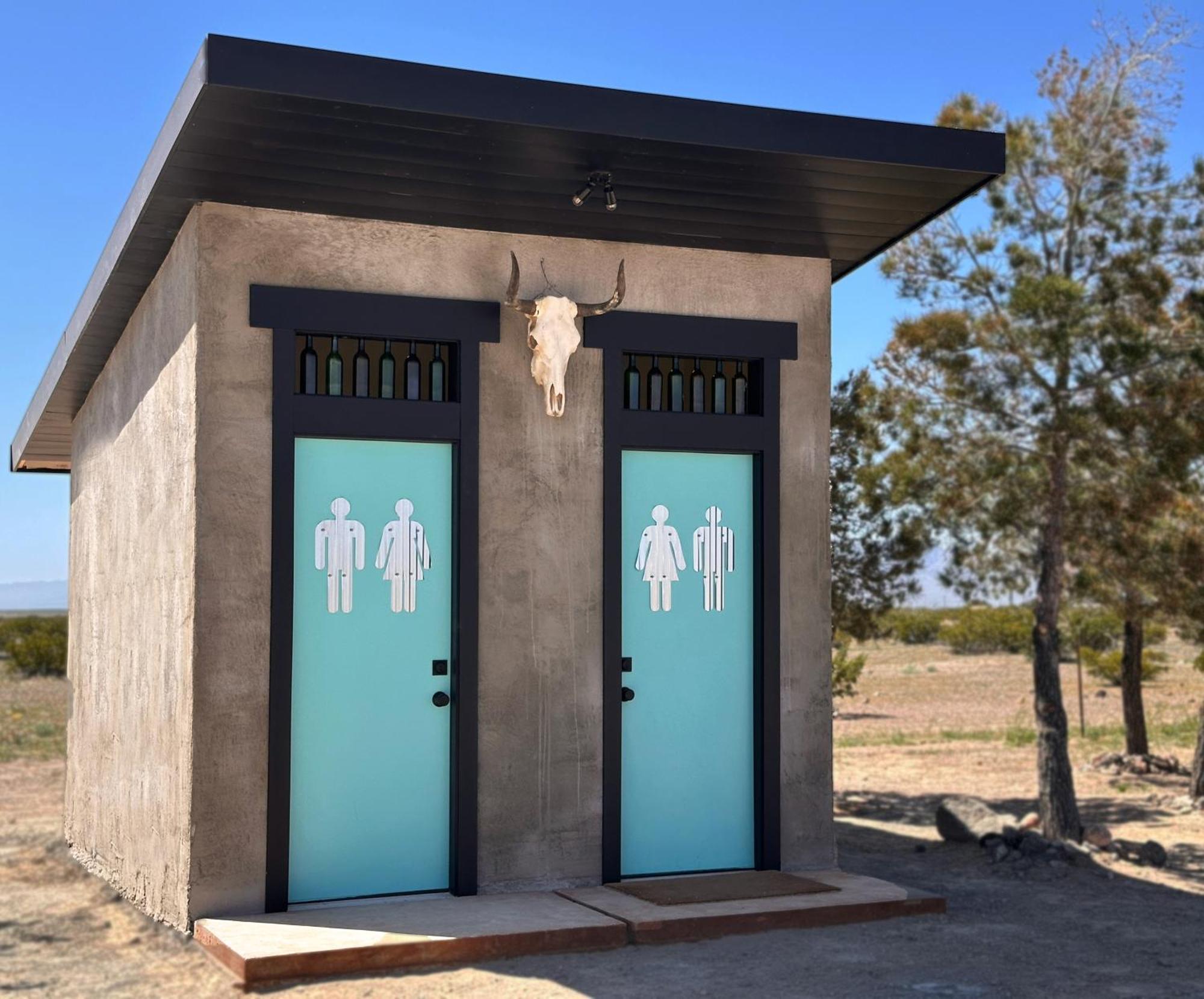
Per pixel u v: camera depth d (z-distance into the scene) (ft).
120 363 29.55
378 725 23.00
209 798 21.26
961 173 22.75
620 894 23.03
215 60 18.03
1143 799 42.93
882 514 37.99
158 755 23.59
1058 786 33.76
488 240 24.06
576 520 24.26
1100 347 32.45
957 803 35.86
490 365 23.82
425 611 23.43
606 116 20.51
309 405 22.38
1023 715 71.92
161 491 24.17
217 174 20.93
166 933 21.79
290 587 22.00
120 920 23.52
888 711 76.13
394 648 23.18
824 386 26.40
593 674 24.18
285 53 18.44
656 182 22.57
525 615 23.76
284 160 20.63
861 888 23.81
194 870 21.11
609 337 24.63
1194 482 33.83
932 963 20.25
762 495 25.70
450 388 24.04
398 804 23.07
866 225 24.98
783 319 26.18
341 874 22.59
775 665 25.45
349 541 22.99
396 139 20.29
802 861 25.50
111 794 28.19
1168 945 22.49
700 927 21.30
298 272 22.49
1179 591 35.81
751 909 22.04
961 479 34.42
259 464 21.95
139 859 24.91
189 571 21.62
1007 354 33.42
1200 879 30.01
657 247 25.31
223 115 19.07
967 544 36.01
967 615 143.33
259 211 22.27
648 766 24.89
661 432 24.94
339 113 19.27
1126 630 50.83
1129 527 35.09
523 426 23.99
